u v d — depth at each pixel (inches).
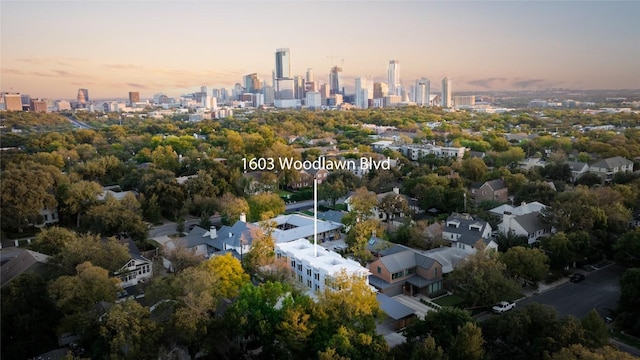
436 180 5580.7
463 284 3216.0
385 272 3408.0
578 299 3250.5
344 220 4480.8
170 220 5255.9
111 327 2268.7
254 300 2539.4
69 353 2225.6
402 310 2940.5
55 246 3437.5
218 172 6018.7
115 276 3218.5
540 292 3376.0
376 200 4808.1
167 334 2356.1
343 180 6131.9
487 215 4581.7
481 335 2369.6
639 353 2628.0
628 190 4704.7
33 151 7864.2
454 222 4343.0
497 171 6299.2
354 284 2544.3
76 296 2516.0
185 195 5344.5
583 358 1958.7
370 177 6525.6
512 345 2388.0
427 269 3417.8
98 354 2289.6
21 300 2554.1
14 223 4439.0
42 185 4722.0
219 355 2571.4
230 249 3934.5
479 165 6520.7
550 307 2449.6
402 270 3440.0
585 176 6023.6
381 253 3722.9
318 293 2694.4
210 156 7554.1
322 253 3550.7
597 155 7598.4
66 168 6747.1
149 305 2659.9
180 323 2295.8
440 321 2429.9
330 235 4542.3
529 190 5300.2
